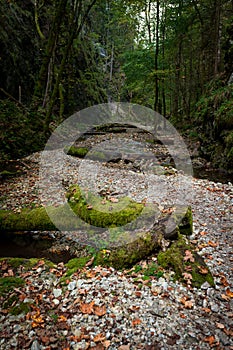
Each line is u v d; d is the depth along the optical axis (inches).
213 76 523.8
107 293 125.0
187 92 756.6
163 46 625.6
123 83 1083.3
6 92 459.2
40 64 609.9
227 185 270.7
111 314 113.2
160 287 127.4
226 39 508.1
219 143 362.6
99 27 1226.6
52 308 118.3
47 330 106.9
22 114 438.6
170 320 109.7
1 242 180.2
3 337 103.5
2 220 185.9
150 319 110.3
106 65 1278.3
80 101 790.5
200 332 104.2
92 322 110.0
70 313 115.1
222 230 178.1
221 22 550.0
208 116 410.9
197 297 121.4
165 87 703.1
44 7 668.1
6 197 235.0
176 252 143.0
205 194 242.2
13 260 151.2
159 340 101.2
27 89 546.6
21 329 107.2
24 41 572.1
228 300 118.9
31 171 309.0
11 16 550.0
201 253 152.2
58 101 665.6
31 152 389.7
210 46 591.5
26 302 120.8
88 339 102.7
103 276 137.5
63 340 102.8
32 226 184.4
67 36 684.1
